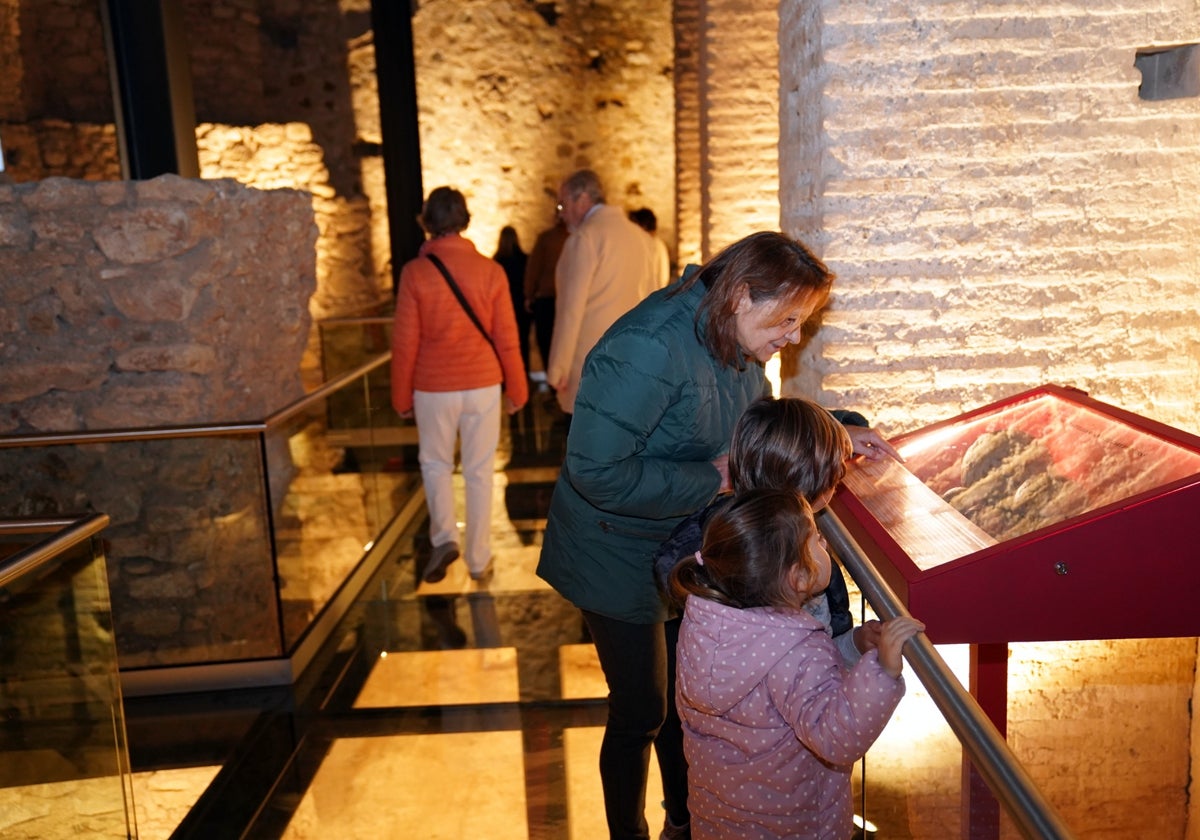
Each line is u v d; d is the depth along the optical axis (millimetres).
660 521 1911
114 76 4223
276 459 3307
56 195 3119
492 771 2730
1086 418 2008
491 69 9719
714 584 1510
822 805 1549
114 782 2297
